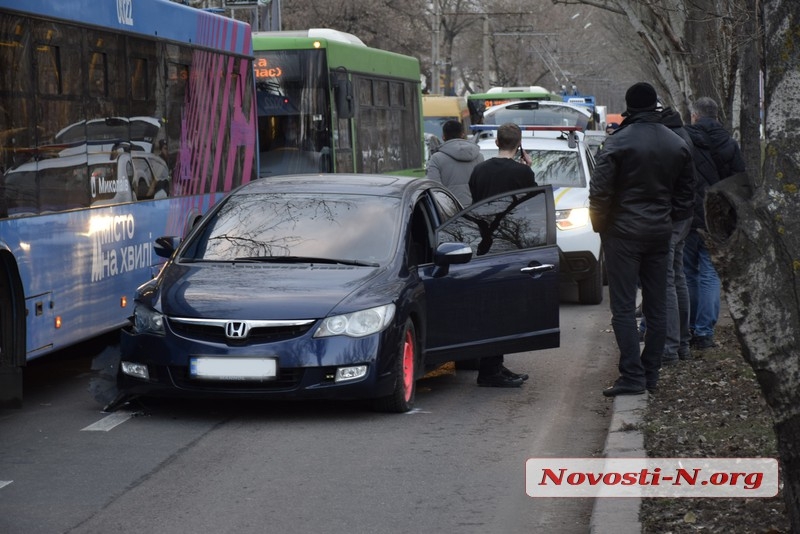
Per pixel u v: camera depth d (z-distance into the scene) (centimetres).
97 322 1337
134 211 1449
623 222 1190
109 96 1383
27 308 1166
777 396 675
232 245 1218
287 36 2427
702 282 1438
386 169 2780
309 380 1089
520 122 4119
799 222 671
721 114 2283
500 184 1479
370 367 1105
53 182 1227
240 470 952
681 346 1383
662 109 1255
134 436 1066
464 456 1005
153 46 1529
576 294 2248
